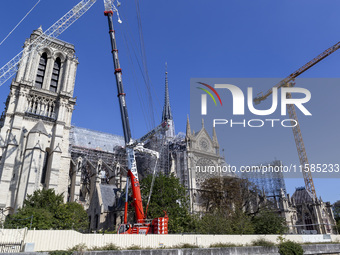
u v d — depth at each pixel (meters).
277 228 51.66
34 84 82.62
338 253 44.84
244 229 49.12
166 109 182.25
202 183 87.69
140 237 32.72
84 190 89.25
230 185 80.88
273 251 38.88
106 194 78.56
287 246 39.62
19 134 73.19
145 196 62.47
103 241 30.48
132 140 53.97
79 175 81.12
